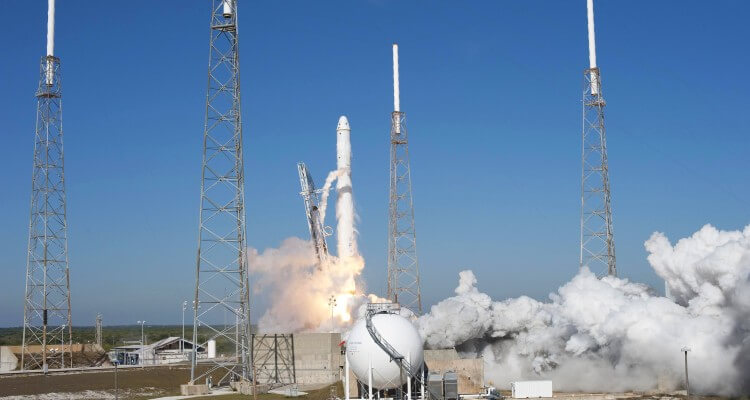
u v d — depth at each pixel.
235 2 131.62
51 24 158.12
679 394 116.06
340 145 157.50
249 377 130.88
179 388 135.88
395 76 147.88
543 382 118.75
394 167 142.88
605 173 133.25
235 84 130.75
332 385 126.31
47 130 157.00
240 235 129.88
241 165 129.88
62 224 157.62
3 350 162.25
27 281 153.88
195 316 128.25
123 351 199.50
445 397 103.75
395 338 100.94
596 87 133.50
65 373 147.12
